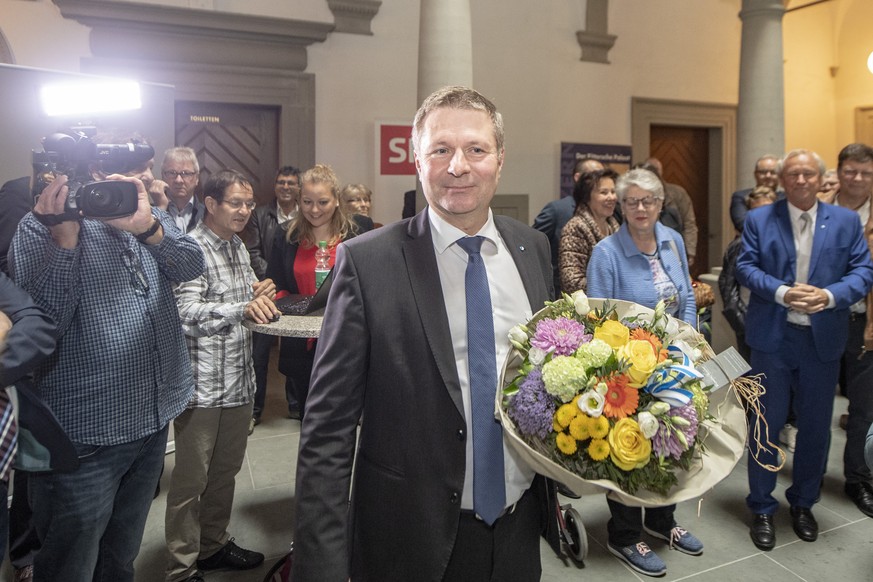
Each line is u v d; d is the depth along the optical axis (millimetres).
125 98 1933
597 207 2943
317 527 1090
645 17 6711
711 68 7109
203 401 2074
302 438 1144
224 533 2314
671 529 2504
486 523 1199
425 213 1247
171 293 1726
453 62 4426
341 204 2588
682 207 5438
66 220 1342
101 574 1688
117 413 1514
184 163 3424
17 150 2580
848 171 3006
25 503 2195
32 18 4480
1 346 1238
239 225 2162
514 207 6254
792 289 2359
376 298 1139
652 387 1029
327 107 5465
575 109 6469
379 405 1160
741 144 6207
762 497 2525
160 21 4762
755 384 1217
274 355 5578
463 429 1140
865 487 2793
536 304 1270
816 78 7750
